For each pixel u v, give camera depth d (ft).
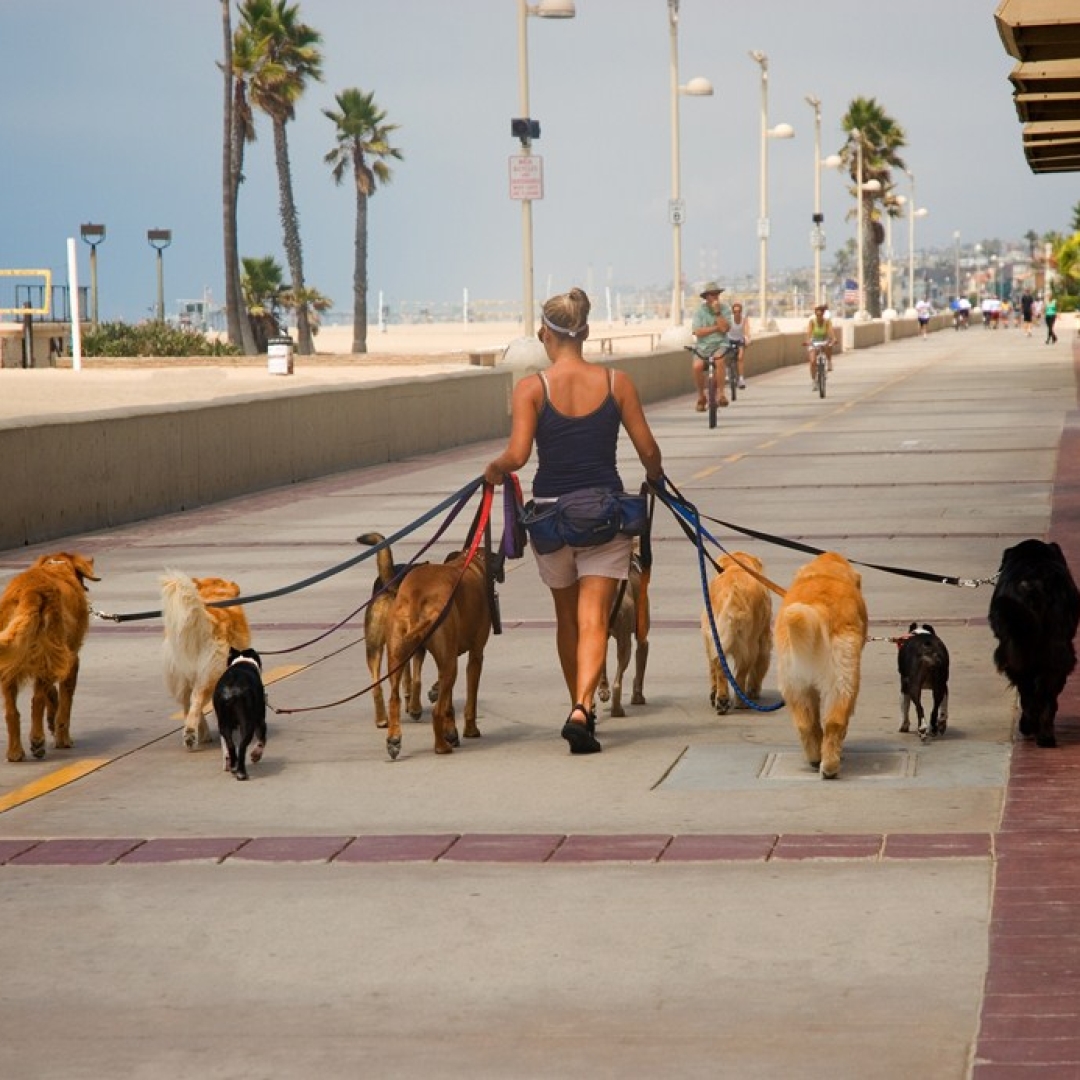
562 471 40.57
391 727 39.86
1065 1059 21.66
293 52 352.08
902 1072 21.67
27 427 83.51
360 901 29.30
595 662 40.11
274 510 96.07
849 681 36.37
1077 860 29.91
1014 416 142.61
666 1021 23.63
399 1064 22.53
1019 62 55.26
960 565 66.33
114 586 67.97
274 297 367.04
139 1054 23.11
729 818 33.83
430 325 646.74
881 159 524.93
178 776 39.09
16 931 28.27
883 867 30.12
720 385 157.38
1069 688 44.55
